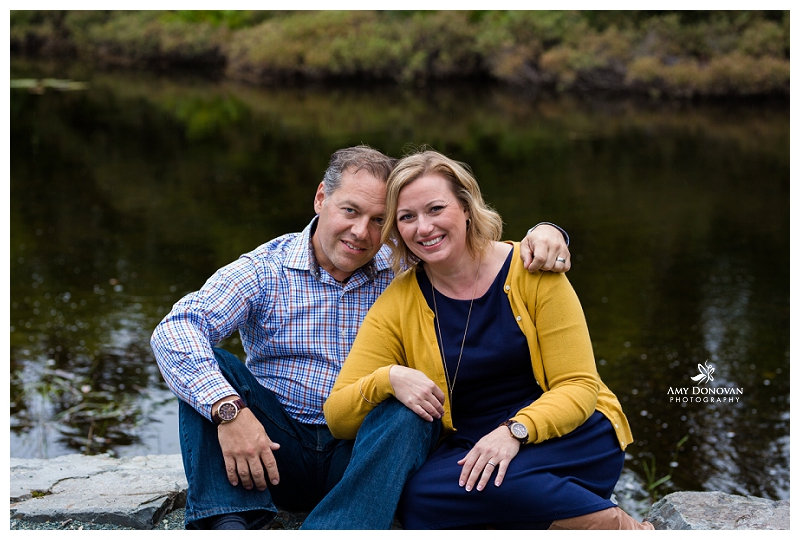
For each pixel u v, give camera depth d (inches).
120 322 253.4
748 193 405.4
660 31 755.4
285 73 945.5
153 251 332.2
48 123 649.0
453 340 84.4
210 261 319.0
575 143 538.9
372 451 79.4
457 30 877.2
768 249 320.8
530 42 835.4
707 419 192.2
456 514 80.0
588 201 395.5
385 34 922.7
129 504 92.4
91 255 327.0
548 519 78.5
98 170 492.1
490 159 493.0
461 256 83.4
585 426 83.2
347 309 90.2
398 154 509.4
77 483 99.6
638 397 203.2
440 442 86.9
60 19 1203.2
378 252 92.4
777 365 218.8
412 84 887.1
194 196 426.0
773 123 587.8
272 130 614.9
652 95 737.0
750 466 173.3
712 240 333.1
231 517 81.6
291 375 90.2
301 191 433.7
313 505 93.3
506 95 788.0
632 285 282.2
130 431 188.4
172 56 1067.3
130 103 765.3
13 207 405.7
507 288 83.5
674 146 521.3
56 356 227.1
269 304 89.5
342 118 664.4
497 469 79.7
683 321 249.6
